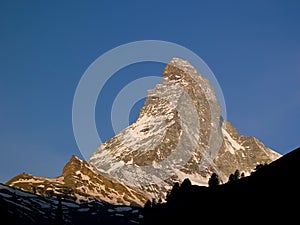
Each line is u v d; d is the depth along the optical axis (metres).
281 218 136.50
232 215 158.25
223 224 156.62
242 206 159.50
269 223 137.50
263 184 163.88
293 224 130.50
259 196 157.12
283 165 168.38
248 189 168.50
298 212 135.25
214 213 169.75
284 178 158.25
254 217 146.00
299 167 160.00
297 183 150.75
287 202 143.12
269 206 146.75
